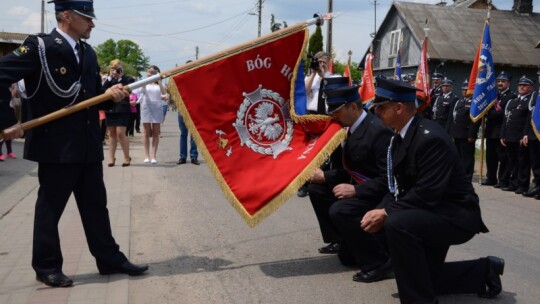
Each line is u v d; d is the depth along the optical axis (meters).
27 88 3.97
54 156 3.95
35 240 4.12
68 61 4.00
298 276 4.60
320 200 5.02
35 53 3.85
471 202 3.73
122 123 10.29
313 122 4.77
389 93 3.74
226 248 5.36
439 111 11.71
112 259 4.40
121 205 7.00
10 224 6.04
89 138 4.13
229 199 4.51
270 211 4.50
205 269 4.72
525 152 9.17
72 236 5.52
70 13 3.96
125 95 4.16
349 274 4.67
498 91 10.12
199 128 4.52
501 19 30.41
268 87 4.77
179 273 4.60
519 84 9.52
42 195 4.09
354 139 4.60
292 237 5.79
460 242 3.76
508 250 5.57
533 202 8.52
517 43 28.44
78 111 4.08
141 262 4.87
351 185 4.54
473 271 4.03
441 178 3.59
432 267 3.94
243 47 4.63
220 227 6.14
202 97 4.53
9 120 3.71
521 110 9.33
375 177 4.62
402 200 3.72
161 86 10.81
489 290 4.12
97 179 4.30
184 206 7.14
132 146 14.73
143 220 6.40
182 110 4.45
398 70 12.02
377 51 33.47
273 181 4.56
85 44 4.18
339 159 5.05
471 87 10.61
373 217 3.83
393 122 3.81
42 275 4.13
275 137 4.77
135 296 4.06
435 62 26.89
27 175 9.20
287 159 4.70
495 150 10.19
